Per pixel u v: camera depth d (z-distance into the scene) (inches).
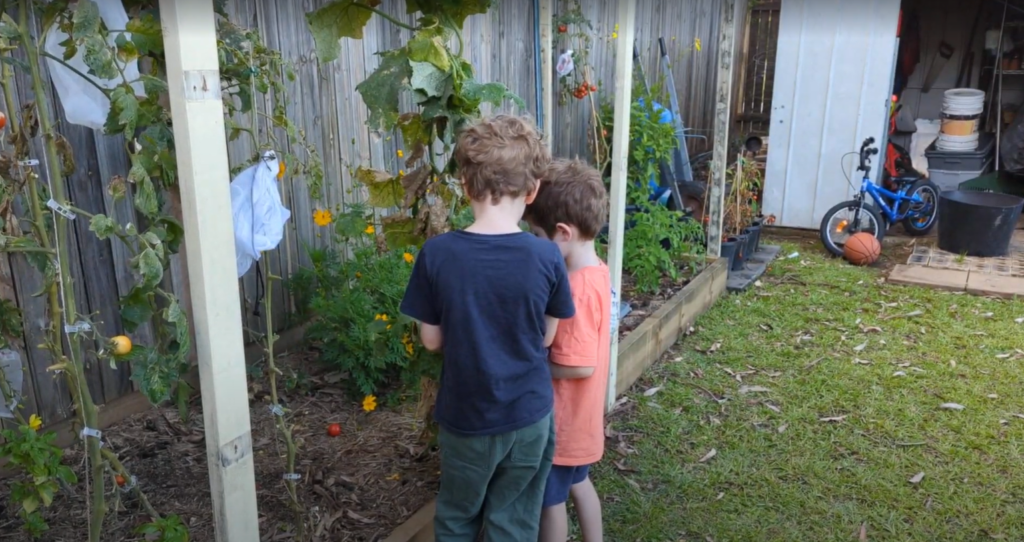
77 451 112.0
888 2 259.8
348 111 154.9
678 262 214.1
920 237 282.7
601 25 249.4
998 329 189.0
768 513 114.9
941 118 323.3
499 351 73.3
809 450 132.3
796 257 256.1
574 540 108.3
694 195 246.5
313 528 97.5
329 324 133.9
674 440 135.1
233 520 66.9
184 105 57.4
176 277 122.4
